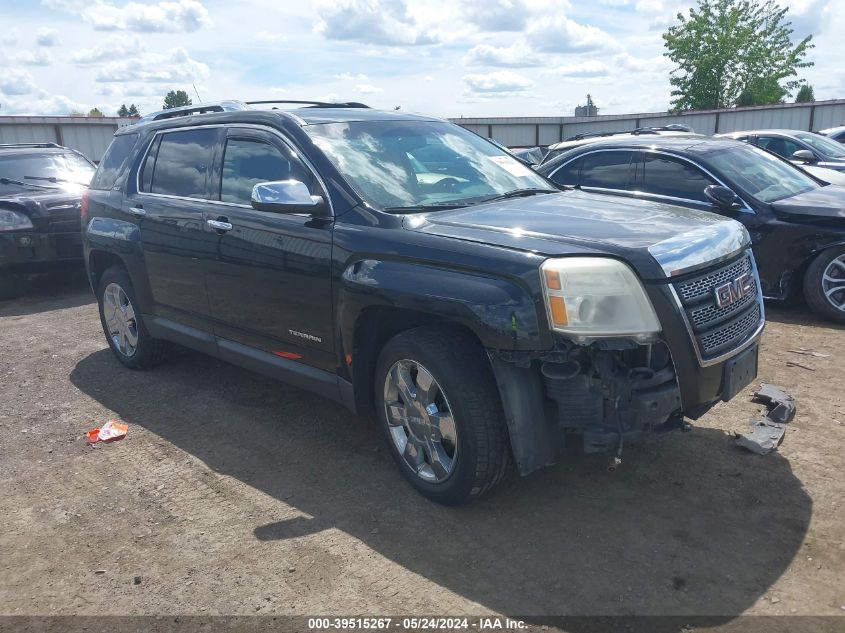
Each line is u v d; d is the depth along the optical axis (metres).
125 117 26.42
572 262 2.98
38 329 7.40
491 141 5.04
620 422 3.07
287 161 4.12
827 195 6.50
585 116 35.16
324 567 3.09
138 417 4.86
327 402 4.97
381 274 3.45
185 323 5.00
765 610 2.70
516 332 3.00
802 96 51.69
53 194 9.14
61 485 3.96
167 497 3.77
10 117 24.42
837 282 6.20
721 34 33.31
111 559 3.23
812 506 3.37
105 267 5.96
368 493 3.70
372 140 4.26
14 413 5.04
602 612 2.73
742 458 3.86
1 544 3.39
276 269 4.06
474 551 3.15
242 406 4.97
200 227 4.57
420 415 3.49
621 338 2.96
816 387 4.80
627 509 3.43
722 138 7.60
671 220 3.56
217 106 5.30
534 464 3.17
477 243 3.23
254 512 3.57
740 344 3.35
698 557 3.04
